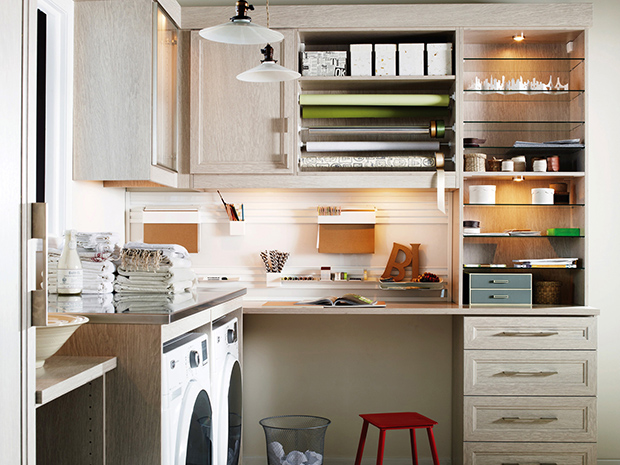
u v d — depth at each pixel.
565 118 3.35
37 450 1.81
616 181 3.40
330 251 3.46
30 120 1.38
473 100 3.38
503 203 3.36
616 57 3.42
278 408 3.50
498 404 3.00
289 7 3.12
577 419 2.98
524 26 3.11
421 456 3.46
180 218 3.49
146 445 1.83
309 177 3.13
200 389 2.13
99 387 1.79
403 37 3.27
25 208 1.36
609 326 3.41
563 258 3.32
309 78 3.16
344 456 3.48
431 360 3.48
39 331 1.61
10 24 1.30
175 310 1.93
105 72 2.71
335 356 3.50
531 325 3.00
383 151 3.43
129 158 2.70
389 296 3.46
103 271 2.31
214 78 3.15
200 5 3.44
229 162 3.14
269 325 3.51
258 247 3.53
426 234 3.46
